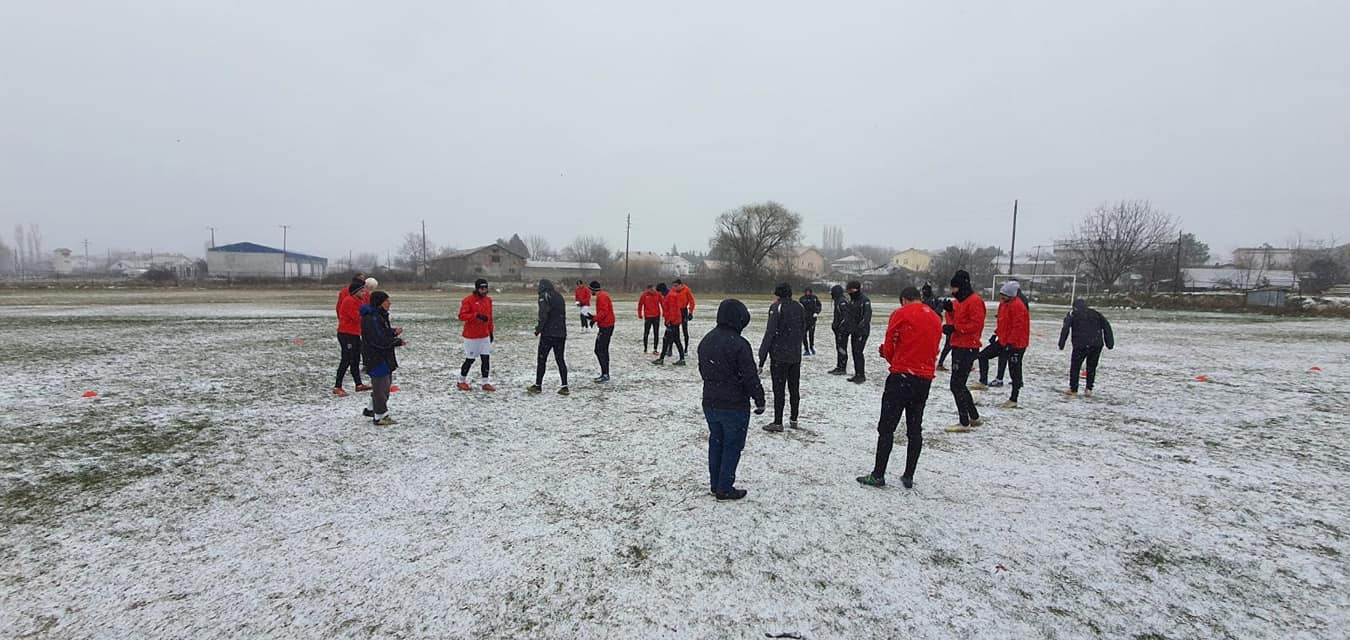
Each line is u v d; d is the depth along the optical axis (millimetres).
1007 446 6426
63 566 3598
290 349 13203
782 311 6789
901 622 3145
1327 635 3078
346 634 2979
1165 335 19469
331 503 4633
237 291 44781
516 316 23375
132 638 2924
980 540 4121
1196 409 8297
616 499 4777
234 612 3152
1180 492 5090
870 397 8938
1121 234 52875
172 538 4000
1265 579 3648
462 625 3070
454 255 85188
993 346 8852
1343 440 6770
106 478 5109
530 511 4516
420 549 3881
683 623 3113
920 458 5977
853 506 4691
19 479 5047
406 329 18094
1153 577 3652
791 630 3061
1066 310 34469
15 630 2961
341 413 7543
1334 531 4340
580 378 10273
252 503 4613
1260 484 5309
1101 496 4980
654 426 7082
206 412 7496
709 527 4266
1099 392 9531
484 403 8211
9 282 47469
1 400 7984
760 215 60531
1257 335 19641
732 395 4648
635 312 27672
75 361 11219
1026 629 3100
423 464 5598
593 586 3457
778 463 5754
